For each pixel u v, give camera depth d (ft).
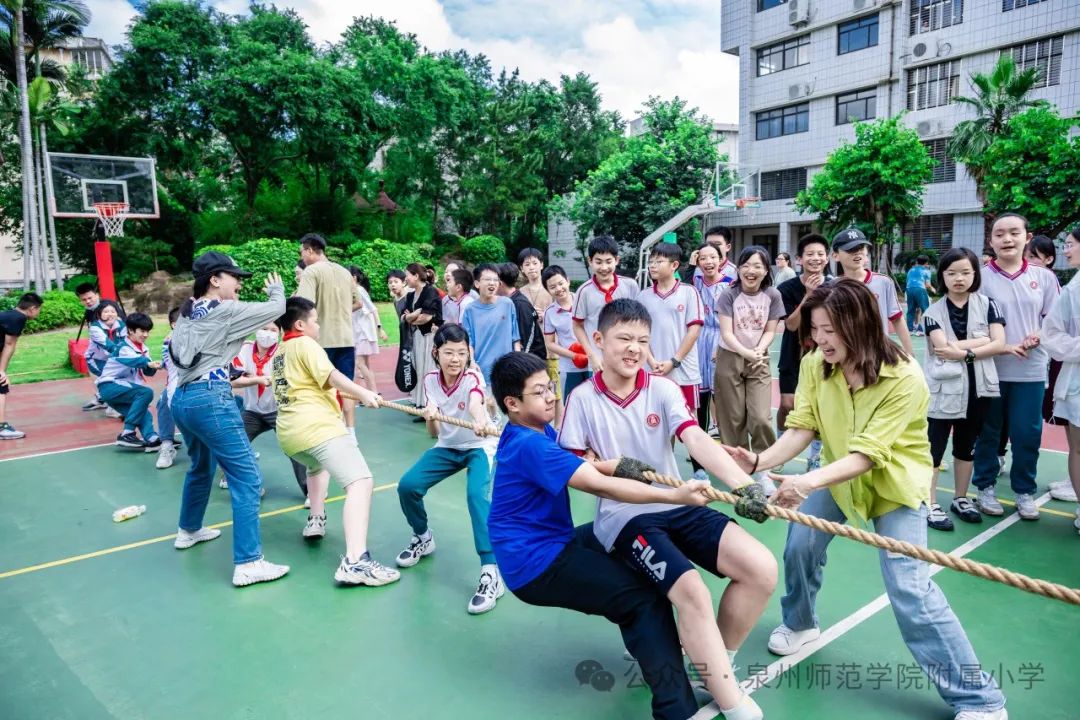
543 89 118.42
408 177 109.09
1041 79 62.90
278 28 92.12
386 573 12.26
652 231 81.56
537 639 10.41
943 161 70.08
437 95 102.01
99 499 17.39
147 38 78.13
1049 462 18.37
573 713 8.63
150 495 17.57
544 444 8.04
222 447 12.26
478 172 111.14
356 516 12.26
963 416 13.78
